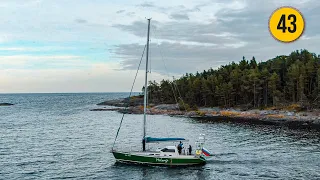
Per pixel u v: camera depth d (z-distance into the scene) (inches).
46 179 1445.6
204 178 1429.6
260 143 2284.7
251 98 5482.3
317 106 4409.5
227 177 1435.8
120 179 1440.7
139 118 4630.9
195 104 5910.4
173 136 2733.8
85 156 1925.4
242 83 5521.7
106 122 4057.6
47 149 2166.6
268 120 4028.1
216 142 2348.7
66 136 2795.3
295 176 1429.6
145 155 1654.8
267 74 5270.7
